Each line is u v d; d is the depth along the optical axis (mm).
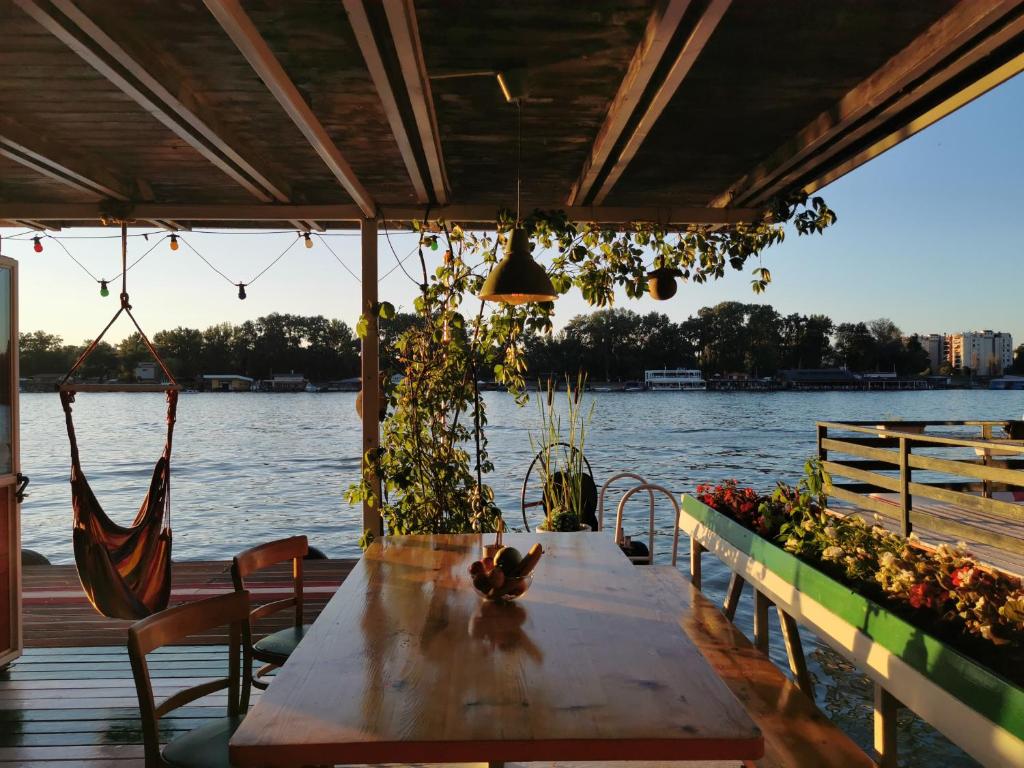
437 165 3867
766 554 3680
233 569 2535
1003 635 2240
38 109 3236
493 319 4980
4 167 4000
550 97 3189
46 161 3670
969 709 2098
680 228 5172
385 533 5008
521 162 4203
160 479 3719
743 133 3699
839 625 2906
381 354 4953
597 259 4980
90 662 3686
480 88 3080
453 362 4930
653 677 1695
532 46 2674
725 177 4543
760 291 4852
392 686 1646
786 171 4035
